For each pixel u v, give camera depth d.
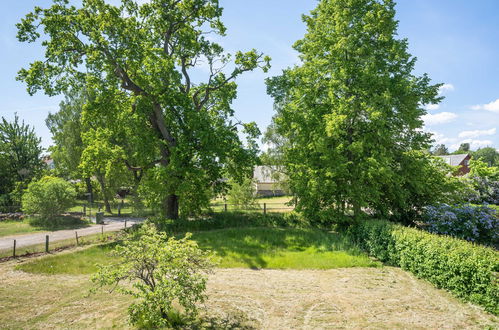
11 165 35.03
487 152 93.12
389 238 13.89
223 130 22.53
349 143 18.27
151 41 20.92
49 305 9.10
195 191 21.23
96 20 18.36
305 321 8.21
